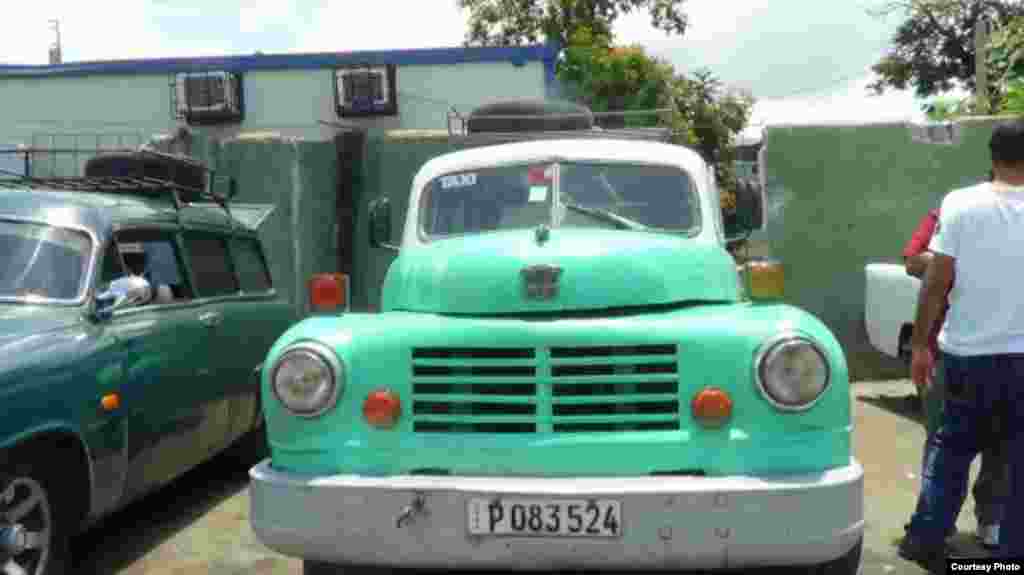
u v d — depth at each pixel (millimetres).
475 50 16078
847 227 9875
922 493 4641
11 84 16625
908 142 9836
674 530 3500
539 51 16047
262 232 10117
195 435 5539
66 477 4402
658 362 3779
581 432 3760
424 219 5270
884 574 4660
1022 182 4203
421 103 16188
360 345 3875
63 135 15656
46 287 4754
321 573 4316
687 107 25031
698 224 5016
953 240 4203
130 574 4836
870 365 9875
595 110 20312
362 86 15922
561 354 3818
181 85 16188
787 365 3662
